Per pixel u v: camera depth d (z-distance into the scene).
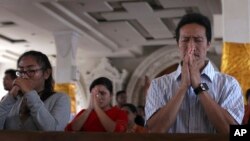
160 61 19.31
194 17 2.61
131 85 19.78
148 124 2.53
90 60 20.22
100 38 16.00
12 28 14.66
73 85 14.45
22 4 11.66
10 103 3.22
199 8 12.56
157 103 2.63
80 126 4.55
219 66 18.83
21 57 3.28
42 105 3.04
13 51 18.55
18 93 3.23
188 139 1.78
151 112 2.62
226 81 2.61
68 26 13.96
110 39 16.61
